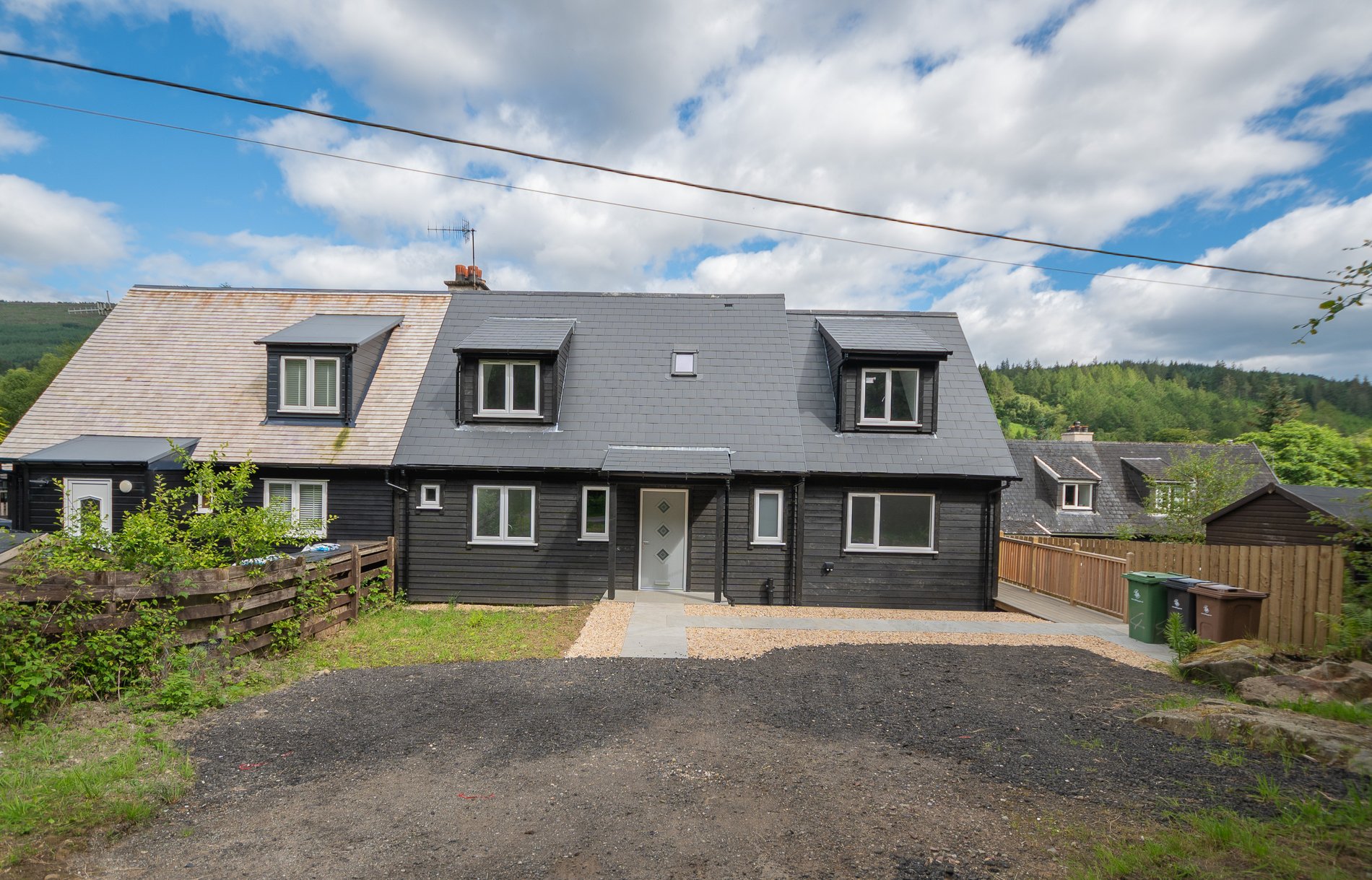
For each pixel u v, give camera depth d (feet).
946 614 43.91
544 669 27.99
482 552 46.42
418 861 13.50
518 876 13.00
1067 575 47.09
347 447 46.16
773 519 47.16
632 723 21.74
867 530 47.14
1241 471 81.87
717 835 14.51
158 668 22.77
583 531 46.57
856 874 12.85
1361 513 32.07
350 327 51.01
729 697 24.39
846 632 36.65
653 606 42.27
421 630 35.47
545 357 47.78
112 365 50.08
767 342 53.93
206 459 43.24
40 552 22.86
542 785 17.07
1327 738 17.80
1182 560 38.99
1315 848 12.87
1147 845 13.17
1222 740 19.40
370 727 21.20
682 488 47.06
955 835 14.20
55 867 13.03
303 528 39.50
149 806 15.40
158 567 24.22
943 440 48.44
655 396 49.78
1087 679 26.86
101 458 42.24
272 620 29.07
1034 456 108.58
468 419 47.88
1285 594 34.53
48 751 18.02
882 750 19.31
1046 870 12.72
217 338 52.65
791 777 17.47
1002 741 19.80
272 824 15.01
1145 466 103.45
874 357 48.11
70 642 21.36
